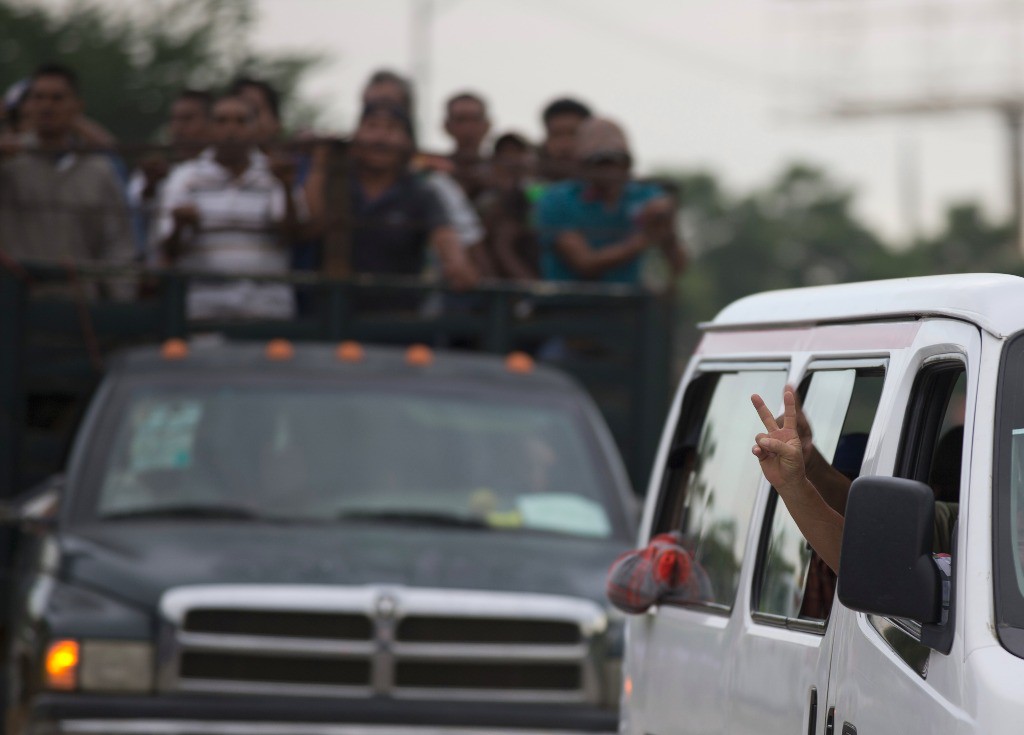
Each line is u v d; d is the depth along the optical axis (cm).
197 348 2455
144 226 3138
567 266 3145
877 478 1007
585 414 2445
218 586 2011
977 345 1053
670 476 1515
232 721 1973
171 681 1986
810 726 1145
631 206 3172
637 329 2883
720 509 1393
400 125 3125
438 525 2255
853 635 1101
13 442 2570
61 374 2648
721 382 1444
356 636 2014
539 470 2341
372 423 2342
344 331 2800
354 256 3089
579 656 2036
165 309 2700
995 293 1077
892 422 1108
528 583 2067
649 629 1479
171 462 2278
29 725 1994
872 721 1056
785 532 1265
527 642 2036
